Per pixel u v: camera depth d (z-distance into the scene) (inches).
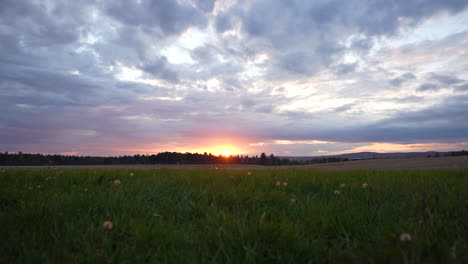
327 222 103.6
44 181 198.7
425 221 97.0
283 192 162.6
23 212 110.1
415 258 68.9
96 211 120.0
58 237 89.7
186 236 91.2
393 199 141.3
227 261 75.4
